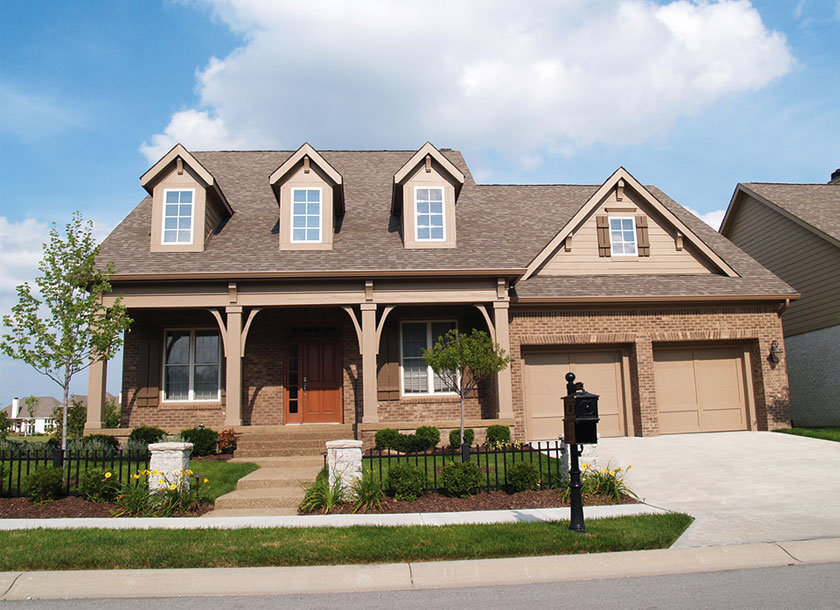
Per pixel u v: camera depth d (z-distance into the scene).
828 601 5.62
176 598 6.15
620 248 17.95
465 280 15.35
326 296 15.06
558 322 16.55
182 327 16.53
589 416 7.93
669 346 17.23
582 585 6.34
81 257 12.93
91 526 8.36
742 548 7.14
